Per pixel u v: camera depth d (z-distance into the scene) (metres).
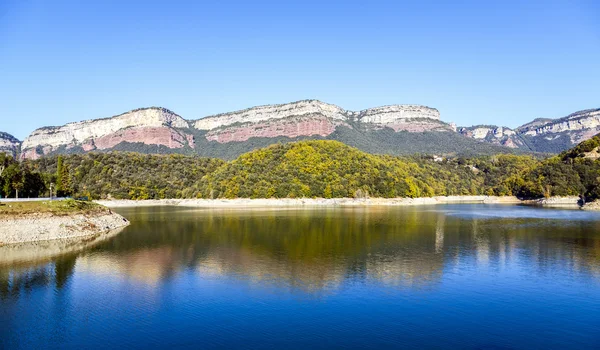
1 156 121.06
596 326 35.78
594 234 83.38
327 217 119.62
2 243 69.69
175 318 37.19
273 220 110.94
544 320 37.03
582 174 191.50
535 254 63.09
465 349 31.61
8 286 46.31
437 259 59.72
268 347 31.73
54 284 47.09
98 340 32.88
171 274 51.47
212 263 57.28
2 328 35.09
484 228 93.00
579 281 48.69
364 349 31.52
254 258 60.38
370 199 188.12
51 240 74.75
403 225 98.75
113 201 185.00
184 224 101.25
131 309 39.41
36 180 125.38
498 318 37.47
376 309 39.59
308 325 35.81
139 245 70.56
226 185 184.38
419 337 33.59
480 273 52.19
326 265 56.12
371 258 60.41
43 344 32.22
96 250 65.88
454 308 39.91
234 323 36.25
